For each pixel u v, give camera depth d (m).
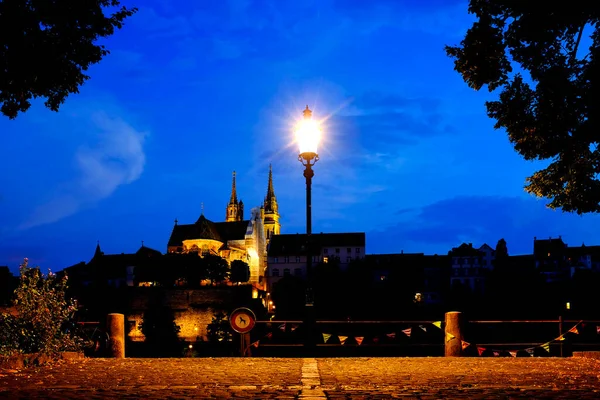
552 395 8.84
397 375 11.19
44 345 14.25
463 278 142.88
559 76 16.16
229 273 149.50
